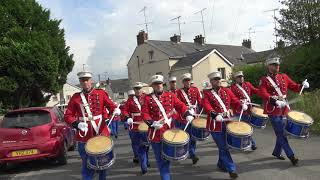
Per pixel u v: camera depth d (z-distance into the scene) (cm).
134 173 974
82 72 724
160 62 4606
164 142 709
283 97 880
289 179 753
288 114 838
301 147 1051
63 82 3002
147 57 4769
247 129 774
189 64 4281
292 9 2270
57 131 1155
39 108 1173
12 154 1111
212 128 814
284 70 2131
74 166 1159
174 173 902
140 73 4888
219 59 4378
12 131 1123
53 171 1102
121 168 1048
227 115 812
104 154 662
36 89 2741
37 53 2498
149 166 1043
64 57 2952
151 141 754
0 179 1057
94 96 725
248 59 4675
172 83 1125
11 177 1071
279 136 876
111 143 684
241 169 872
